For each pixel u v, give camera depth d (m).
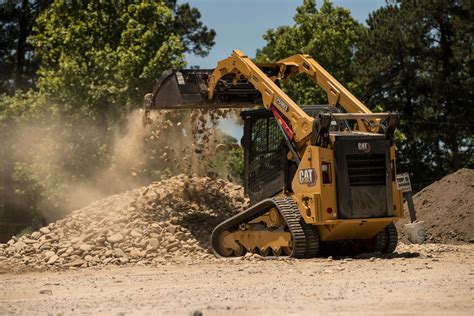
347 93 22.50
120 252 22.55
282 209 21.05
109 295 14.51
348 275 16.77
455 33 70.75
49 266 21.69
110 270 20.06
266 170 22.53
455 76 70.31
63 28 59.19
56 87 56.78
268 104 22.12
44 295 14.80
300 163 20.89
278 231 21.53
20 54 84.12
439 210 32.06
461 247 24.64
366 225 20.92
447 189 33.31
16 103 61.28
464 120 70.00
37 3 84.81
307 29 65.38
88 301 13.70
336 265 18.94
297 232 20.66
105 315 11.89
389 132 20.91
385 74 73.62
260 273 17.67
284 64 24.41
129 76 54.56
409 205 26.64
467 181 33.22
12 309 12.84
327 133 20.36
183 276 17.58
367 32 73.50
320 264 19.23
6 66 84.19
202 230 24.75
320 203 20.23
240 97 24.84
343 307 12.25
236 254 22.92
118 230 23.78
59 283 16.91
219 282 16.20
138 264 21.39
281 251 21.53
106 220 24.47
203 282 16.30
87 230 23.88
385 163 20.84
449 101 71.62
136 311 12.27
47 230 25.06
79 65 57.66
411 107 74.31
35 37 59.91
